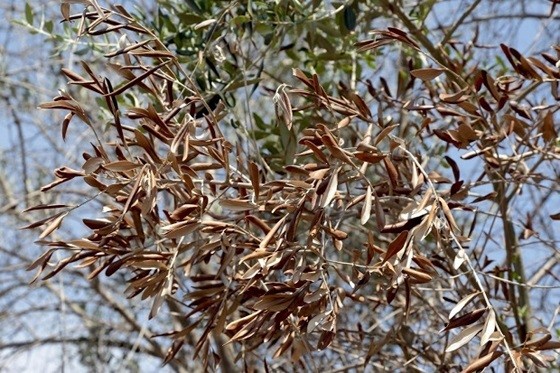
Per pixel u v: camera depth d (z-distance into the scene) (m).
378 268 2.31
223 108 2.61
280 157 2.78
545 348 2.20
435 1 2.99
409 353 2.92
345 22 2.82
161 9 2.91
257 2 2.76
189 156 2.39
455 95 2.52
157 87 2.58
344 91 2.83
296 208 2.31
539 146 2.70
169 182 2.38
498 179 2.75
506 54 2.48
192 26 2.78
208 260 2.47
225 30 2.83
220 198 2.40
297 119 2.79
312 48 2.90
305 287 2.33
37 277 2.37
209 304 2.46
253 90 2.79
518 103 2.68
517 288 2.97
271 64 3.43
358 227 2.95
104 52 2.93
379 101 2.75
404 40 2.49
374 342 2.87
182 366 4.60
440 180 2.50
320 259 2.33
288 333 2.43
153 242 2.43
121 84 2.77
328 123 2.83
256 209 2.35
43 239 2.44
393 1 2.93
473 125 2.62
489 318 2.19
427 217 2.23
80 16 2.43
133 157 2.38
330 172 2.30
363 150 2.29
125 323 5.32
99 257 2.42
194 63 2.76
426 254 2.77
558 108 2.52
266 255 2.29
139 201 2.38
